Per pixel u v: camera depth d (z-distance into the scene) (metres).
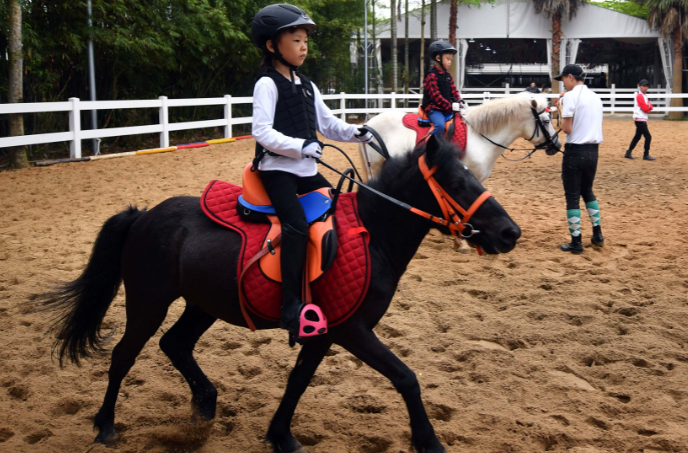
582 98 6.12
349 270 2.63
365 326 2.69
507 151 14.95
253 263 2.69
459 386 3.55
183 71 18.30
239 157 13.32
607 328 4.37
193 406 3.27
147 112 16.45
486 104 6.48
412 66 32.78
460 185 2.66
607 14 28.09
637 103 12.71
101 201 8.66
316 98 2.94
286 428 2.87
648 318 4.55
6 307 4.79
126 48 14.43
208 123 16.34
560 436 3.01
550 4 27.45
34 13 13.63
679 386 3.49
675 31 26.72
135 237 2.98
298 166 2.76
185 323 3.29
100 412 3.06
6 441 3.03
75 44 13.52
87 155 13.73
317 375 3.72
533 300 4.98
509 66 32.84
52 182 10.09
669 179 10.58
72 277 5.49
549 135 6.50
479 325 4.46
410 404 2.58
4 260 5.99
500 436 3.05
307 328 2.51
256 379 3.69
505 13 28.69
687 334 4.23
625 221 7.61
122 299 5.11
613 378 3.63
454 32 27.62
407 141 6.63
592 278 5.49
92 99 14.02
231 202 2.95
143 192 9.28
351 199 2.84
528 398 3.41
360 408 3.34
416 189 2.74
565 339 4.22
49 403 3.40
